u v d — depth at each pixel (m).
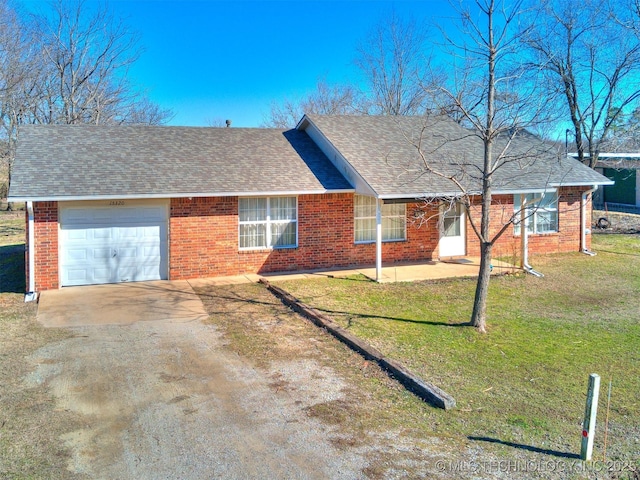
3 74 31.16
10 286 14.02
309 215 15.98
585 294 13.64
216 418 6.50
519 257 17.94
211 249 14.98
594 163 25.94
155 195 13.65
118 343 9.34
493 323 11.12
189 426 6.28
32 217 13.09
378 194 14.17
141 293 13.05
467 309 12.12
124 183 13.81
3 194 38.59
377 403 7.05
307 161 17.00
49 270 13.39
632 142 29.77
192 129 18.08
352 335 9.73
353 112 43.72
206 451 5.71
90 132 16.44
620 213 29.42
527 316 11.70
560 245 19.20
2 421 6.34
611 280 15.11
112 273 14.21
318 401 7.05
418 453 5.76
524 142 19.23
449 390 7.64
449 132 19.55
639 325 11.12
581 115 25.88
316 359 8.66
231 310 11.59
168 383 7.58
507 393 7.64
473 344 9.79
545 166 18.06
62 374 7.87
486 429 6.45
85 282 13.98
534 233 18.89
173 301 12.30
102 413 6.59
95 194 13.14
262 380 7.74
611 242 21.62
